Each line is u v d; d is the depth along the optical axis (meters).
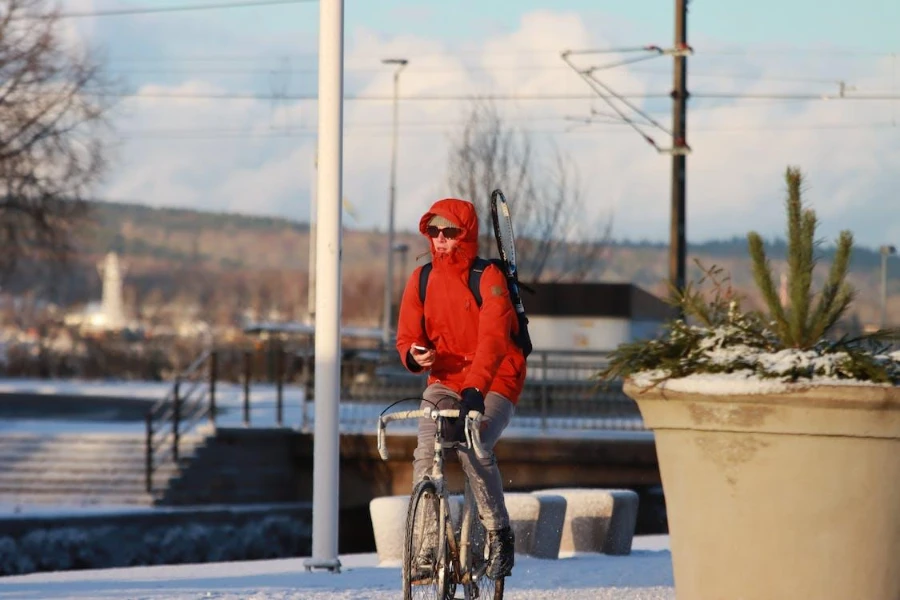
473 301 18.42
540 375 100.19
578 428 83.00
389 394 85.44
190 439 78.25
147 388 157.88
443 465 18.30
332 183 32.72
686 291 17.19
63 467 76.81
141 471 75.94
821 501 15.61
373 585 25.98
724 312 17.05
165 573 31.56
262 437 79.44
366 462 78.69
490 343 17.95
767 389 15.43
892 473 15.52
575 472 76.44
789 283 16.19
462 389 18.00
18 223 122.00
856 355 15.42
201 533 69.75
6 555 63.28
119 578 29.94
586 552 35.00
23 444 79.56
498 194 19.02
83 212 124.50
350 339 170.12
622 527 35.19
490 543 18.77
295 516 74.19
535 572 27.81
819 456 15.54
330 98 32.84
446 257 18.56
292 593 24.09
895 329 16.03
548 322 123.25
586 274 192.25
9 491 75.00
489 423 18.42
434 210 18.47
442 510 18.25
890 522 15.61
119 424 95.81
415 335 18.92
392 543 34.00
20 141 119.44
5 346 196.38
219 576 29.67
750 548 15.99
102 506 73.06
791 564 15.79
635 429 81.44
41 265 129.38
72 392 143.88
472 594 18.86
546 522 32.28
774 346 16.28
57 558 64.69
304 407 82.62
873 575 15.63
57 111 120.94
